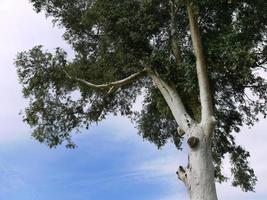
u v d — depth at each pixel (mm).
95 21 23359
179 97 21672
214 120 19984
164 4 22453
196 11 20312
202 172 19094
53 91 25062
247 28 21250
